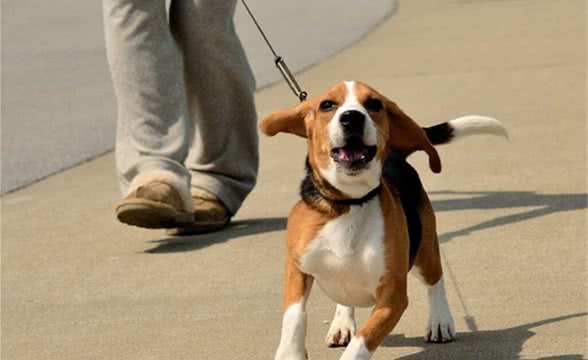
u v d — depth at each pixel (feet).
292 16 113.70
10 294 34.27
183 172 37.60
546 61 73.31
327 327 29.53
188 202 37.40
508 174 44.27
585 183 41.93
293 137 56.65
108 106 68.18
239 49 39.40
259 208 42.52
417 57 80.12
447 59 77.97
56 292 34.22
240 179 40.27
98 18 110.22
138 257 37.27
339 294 26.04
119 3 37.96
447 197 41.55
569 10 102.68
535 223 37.22
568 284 31.09
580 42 80.89
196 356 27.89
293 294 25.61
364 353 24.39
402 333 28.76
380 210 25.36
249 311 30.99
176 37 39.37
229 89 39.40
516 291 30.89
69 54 88.94
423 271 27.76
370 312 30.89
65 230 41.60
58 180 50.60
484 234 36.45
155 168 37.09
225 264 35.60
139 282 34.53
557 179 42.86
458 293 31.09
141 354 28.35
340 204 25.31
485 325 28.63
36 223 42.93
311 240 25.40
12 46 94.48
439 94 63.93
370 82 70.08
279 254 36.24
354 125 24.67
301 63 81.05
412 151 27.76
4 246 39.78
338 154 24.85
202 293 32.91
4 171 52.70
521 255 33.99
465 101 61.05
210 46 38.86
